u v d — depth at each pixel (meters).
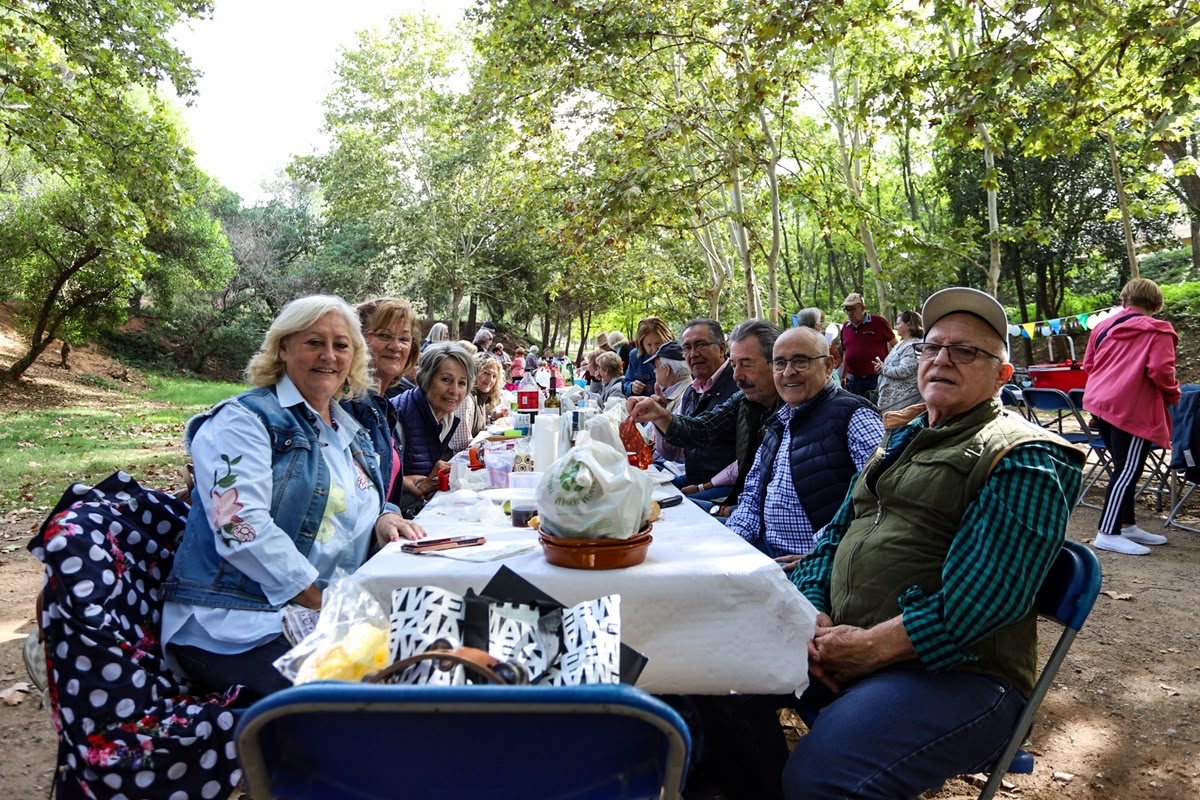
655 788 1.18
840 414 3.24
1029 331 14.06
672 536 2.48
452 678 1.35
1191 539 6.34
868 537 2.41
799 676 2.00
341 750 1.16
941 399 2.35
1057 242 25.72
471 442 4.80
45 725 3.45
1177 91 7.28
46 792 2.90
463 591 2.05
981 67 7.86
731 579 2.00
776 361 3.34
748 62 12.73
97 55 12.72
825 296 46.72
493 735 1.15
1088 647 4.25
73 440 13.55
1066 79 10.06
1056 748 3.21
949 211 28.59
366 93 34.81
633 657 1.64
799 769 2.00
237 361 37.41
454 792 1.18
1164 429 5.93
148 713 1.90
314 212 46.16
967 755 2.01
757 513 3.50
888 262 15.87
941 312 2.38
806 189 16.19
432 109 17.48
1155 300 6.04
